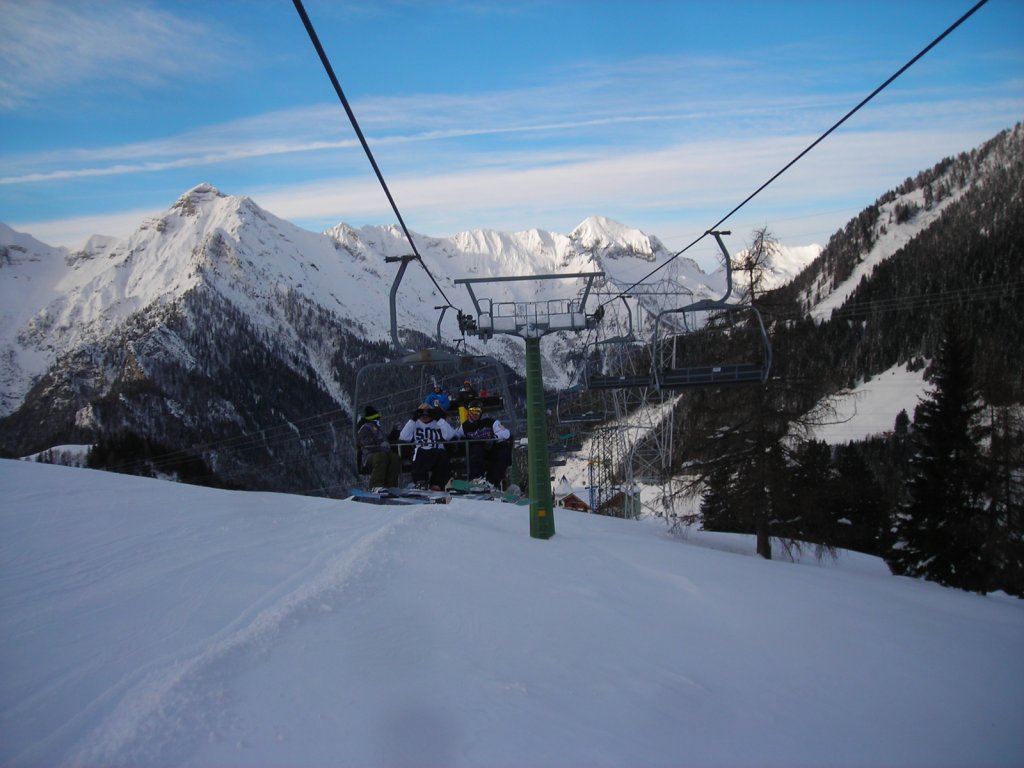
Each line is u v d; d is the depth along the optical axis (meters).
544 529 11.66
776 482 25.44
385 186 10.35
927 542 31.61
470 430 15.84
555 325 12.52
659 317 18.80
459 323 13.09
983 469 30.80
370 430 14.62
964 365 31.88
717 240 16.17
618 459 40.06
